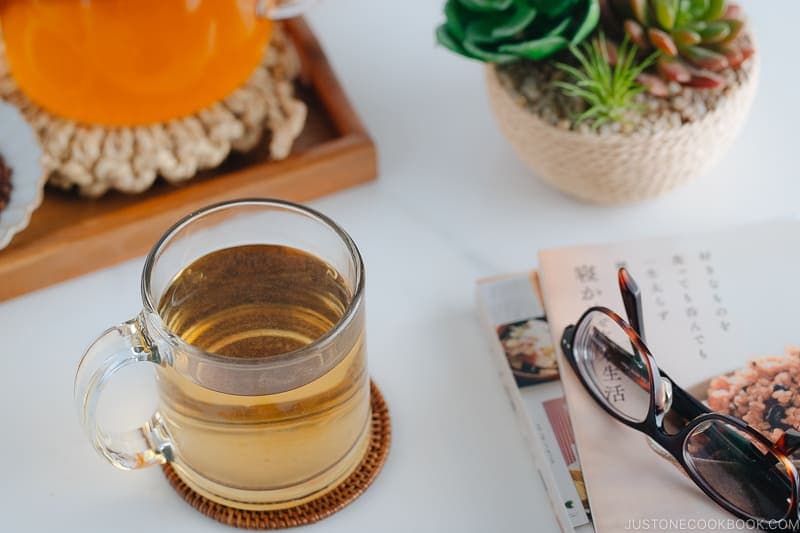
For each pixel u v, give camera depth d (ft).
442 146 2.35
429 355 2.01
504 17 2.03
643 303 1.93
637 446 1.76
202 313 1.69
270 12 2.10
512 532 1.78
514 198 2.26
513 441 1.89
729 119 2.05
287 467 1.68
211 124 2.16
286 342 1.68
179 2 1.95
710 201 2.24
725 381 1.83
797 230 2.03
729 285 1.96
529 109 2.06
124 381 1.95
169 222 2.13
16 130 2.09
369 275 2.13
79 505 1.80
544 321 1.97
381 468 1.85
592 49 2.07
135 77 2.03
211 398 1.57
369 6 2.61
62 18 1.94
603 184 2.11
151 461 1.73
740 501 1.68
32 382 1.96
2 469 1.84
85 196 2.17
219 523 1.77
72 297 2.09
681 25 2.02
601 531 1.67
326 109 2.36
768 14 2.57
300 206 1.66
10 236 1.99
